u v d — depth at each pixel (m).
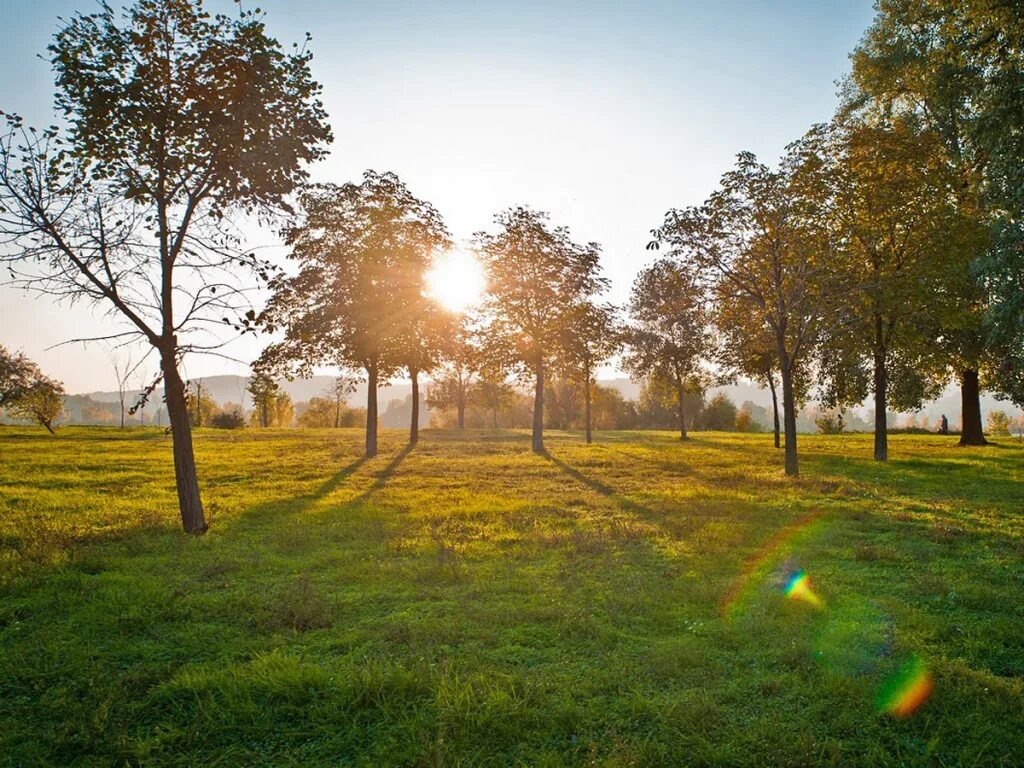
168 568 10.15
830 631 7.07
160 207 12.70
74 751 4.96
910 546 11.27
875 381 27.47
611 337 37.66
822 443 40.16
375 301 29.91
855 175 22.48
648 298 41.09
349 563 10.31
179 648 6.80
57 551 10.96
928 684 5.75
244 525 13.93
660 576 9.52
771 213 22.09
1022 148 15.91
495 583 9.06
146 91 11.98
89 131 11.65
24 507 15.98
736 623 7.32
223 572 9.81
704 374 45.88
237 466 27.06
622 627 7.34
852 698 5.55
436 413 91.25
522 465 27.30
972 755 4.76
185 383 13.27
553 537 12.02
